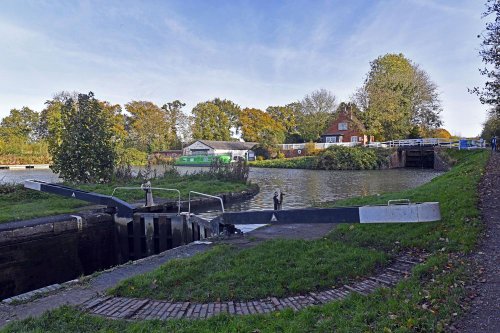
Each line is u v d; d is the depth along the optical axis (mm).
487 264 6316
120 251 13320
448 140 51094
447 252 7266
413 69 58875
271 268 6879
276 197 14430
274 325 4711
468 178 15031
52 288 6855
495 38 12586
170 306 5727
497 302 4902
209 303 5777
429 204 7293
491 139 39438
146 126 77250
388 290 5645
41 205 14828
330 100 73875
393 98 53688
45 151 63844
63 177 22422
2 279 10070
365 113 55344
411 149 46125
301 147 61188
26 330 5031
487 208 9758
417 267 6492
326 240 8727
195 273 6824
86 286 6836
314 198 22078
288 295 5980
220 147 71500
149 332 4773
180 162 63156
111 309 5723
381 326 4340
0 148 62219
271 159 59375
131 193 18641
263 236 9609
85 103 22672
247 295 5953
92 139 22578
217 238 9523
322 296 5887
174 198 18078
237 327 4715
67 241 11727
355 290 6039
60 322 5273
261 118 86625
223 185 22953
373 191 24734
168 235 13008
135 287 6391
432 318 4426
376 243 8477
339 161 46125
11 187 17516
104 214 13000
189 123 88312
